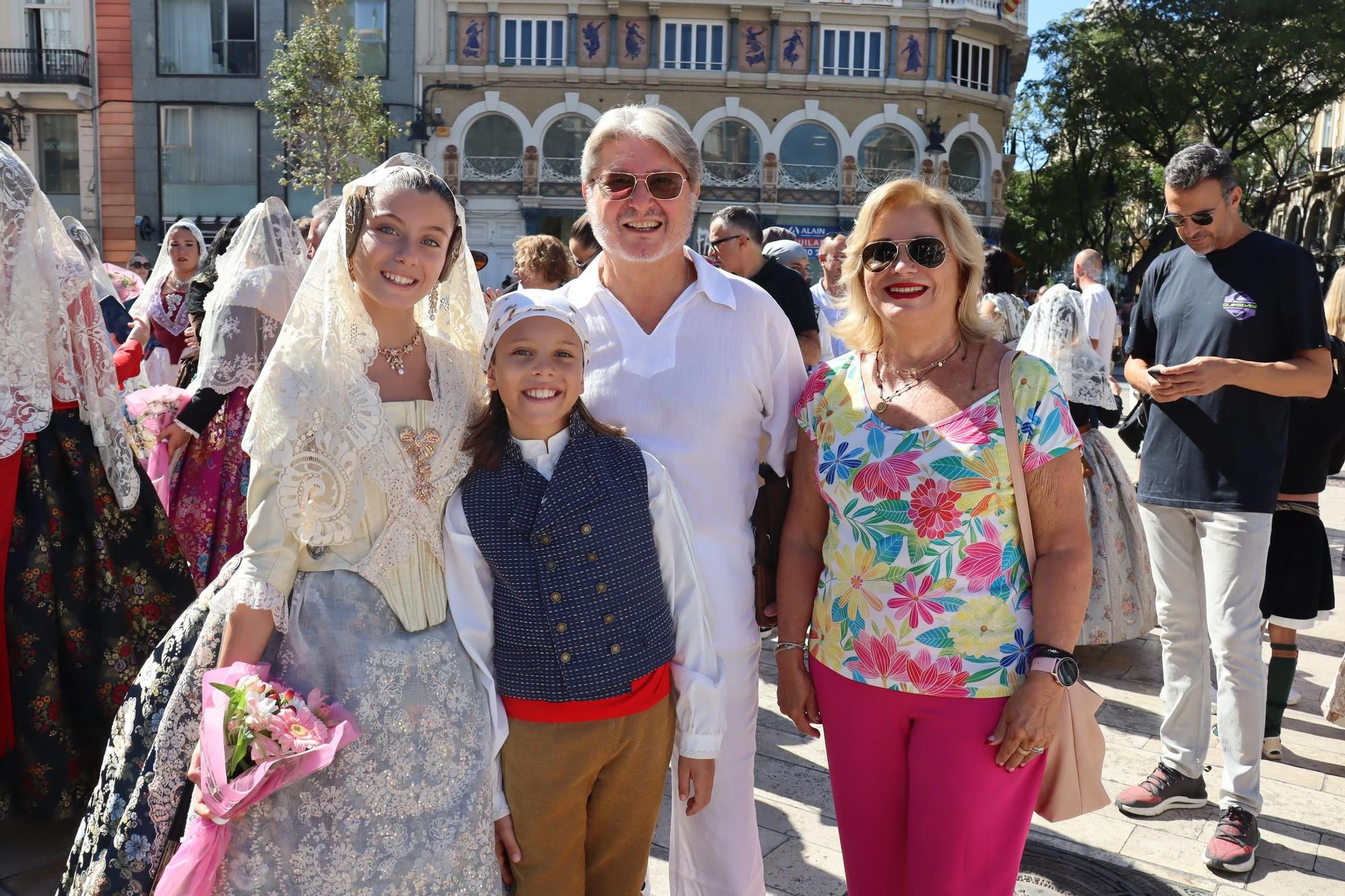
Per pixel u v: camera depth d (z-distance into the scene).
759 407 2.65
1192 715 3.61
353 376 2.10
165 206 26.16
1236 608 3.31
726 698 2.60
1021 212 35.47
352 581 2.13
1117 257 38.59
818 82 26.98
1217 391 3.35
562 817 2.23
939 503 2.20
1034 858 3.29
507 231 27.36
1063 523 2.23
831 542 2.39
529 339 2.20
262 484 2.07
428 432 2.21
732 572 2.58
